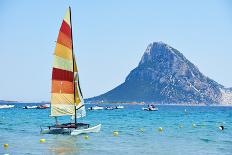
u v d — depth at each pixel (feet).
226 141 138.41
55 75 152.66
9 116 350.02
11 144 125.70
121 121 275.18
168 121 277.44
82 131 154.92
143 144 128.16
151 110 601.62
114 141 135.85
